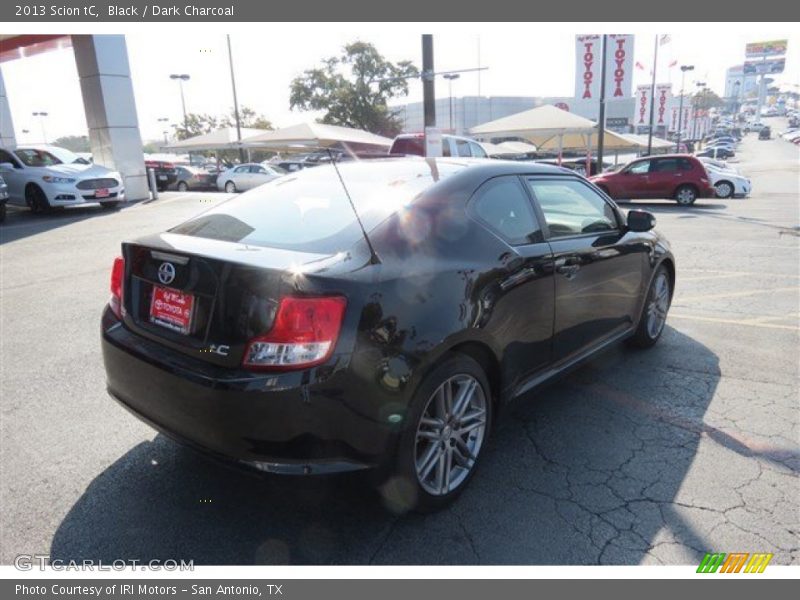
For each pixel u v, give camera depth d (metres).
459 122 66.94
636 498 2.77
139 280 2.71
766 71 127.25
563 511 2.68
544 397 3.86
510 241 3.05
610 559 2.38
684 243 9.94
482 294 2.73
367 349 2.27
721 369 4.28
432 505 2.63
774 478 2.91
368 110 44.00
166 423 2.52
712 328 5.21
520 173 3.40
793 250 9.05
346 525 2.61
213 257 2.38
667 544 2.46
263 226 2.84
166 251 2.56
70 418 3.58
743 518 2.61
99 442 3.29
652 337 4.67
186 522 2.62
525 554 2.42
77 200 14.02
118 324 2.81
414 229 2.65
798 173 33.84
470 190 3.00
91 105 16.97
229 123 54.12
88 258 8.70
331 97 43.97
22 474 2.97
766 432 3.36
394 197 2.83
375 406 2.31
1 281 7.26
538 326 3.16
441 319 2.51
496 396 2.99
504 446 3.25
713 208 16.38
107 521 2.63
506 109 67.62
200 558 2.42
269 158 44.78
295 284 2.21
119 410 3.69
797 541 2.47
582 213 3.80
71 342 4.97
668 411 3.63
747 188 19.84
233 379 2.23
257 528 2.59
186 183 28.30
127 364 2.64
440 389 2.58
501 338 2.87
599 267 3.69
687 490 2.82
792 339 4.88
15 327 5.40
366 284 2.32
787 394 3.84
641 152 39.56
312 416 2.20
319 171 3.47
